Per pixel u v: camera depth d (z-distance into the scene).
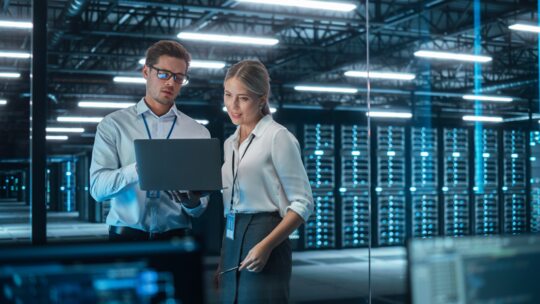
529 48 9.10
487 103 9.14
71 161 6.15
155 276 0.79
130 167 1.92
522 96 8.98
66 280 0.76
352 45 10.51
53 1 7.50
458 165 8.66
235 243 1.92
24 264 0.75
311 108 7.81
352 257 7.52
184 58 2.04
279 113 7.72
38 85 3.16
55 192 6.00
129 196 2.02
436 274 0.98
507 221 8.48
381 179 8.34
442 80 9.99
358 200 8.06
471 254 1.00
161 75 2.00
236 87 1.87
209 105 6.06
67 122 7.52
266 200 1.89
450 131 8.73
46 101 3.19
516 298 1.02
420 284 0.96
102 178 1.97
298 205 1.85
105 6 7.50
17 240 4.64
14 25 6.02
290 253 1.92
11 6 6.01
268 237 1.82
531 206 8.36
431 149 8.67
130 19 8.09
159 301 0.79
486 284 1.00
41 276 0.75
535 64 9.10
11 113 6.19
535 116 8.88
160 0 7.55
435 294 0.97
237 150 1.94
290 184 1.88
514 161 8.57
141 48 8.65
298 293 6.00
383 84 10.30
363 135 8.15
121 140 2.05
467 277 0.99
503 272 1.01
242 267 1.82
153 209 2.02
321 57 10.83
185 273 0.81
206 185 1.83
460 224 8.59
